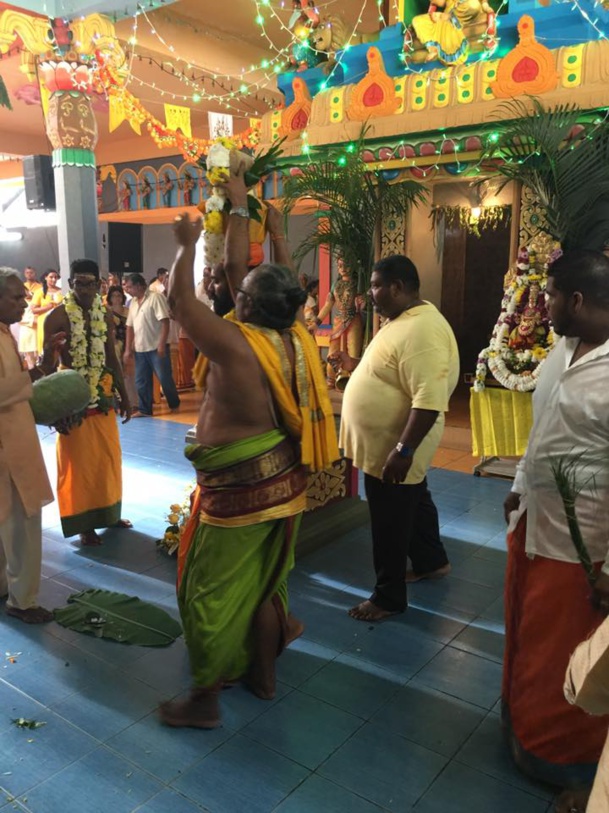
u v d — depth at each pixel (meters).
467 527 4.48
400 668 2.89
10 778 2.24
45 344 3.61
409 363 2.91
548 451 2.06
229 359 2.29
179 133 8.98
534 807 2.12
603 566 1.84
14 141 12.90
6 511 3.08
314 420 2.49
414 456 3.08
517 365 5.05
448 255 9.30
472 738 2.45
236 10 8.09
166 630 3.16
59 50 6.66
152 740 2.43
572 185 4.56
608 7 4.93
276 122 6.59
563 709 2.09
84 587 3.62
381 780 2.24
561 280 2.01
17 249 14.55
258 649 2.64
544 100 4.99
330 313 7.90
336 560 3.97
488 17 5.38
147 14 7.80
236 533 2.42
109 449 4.15
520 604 2.27
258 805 2.13
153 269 14.04
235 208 2.55
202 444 2.42
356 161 5.70
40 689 2.72
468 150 5.41
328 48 6.40
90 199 7.18
